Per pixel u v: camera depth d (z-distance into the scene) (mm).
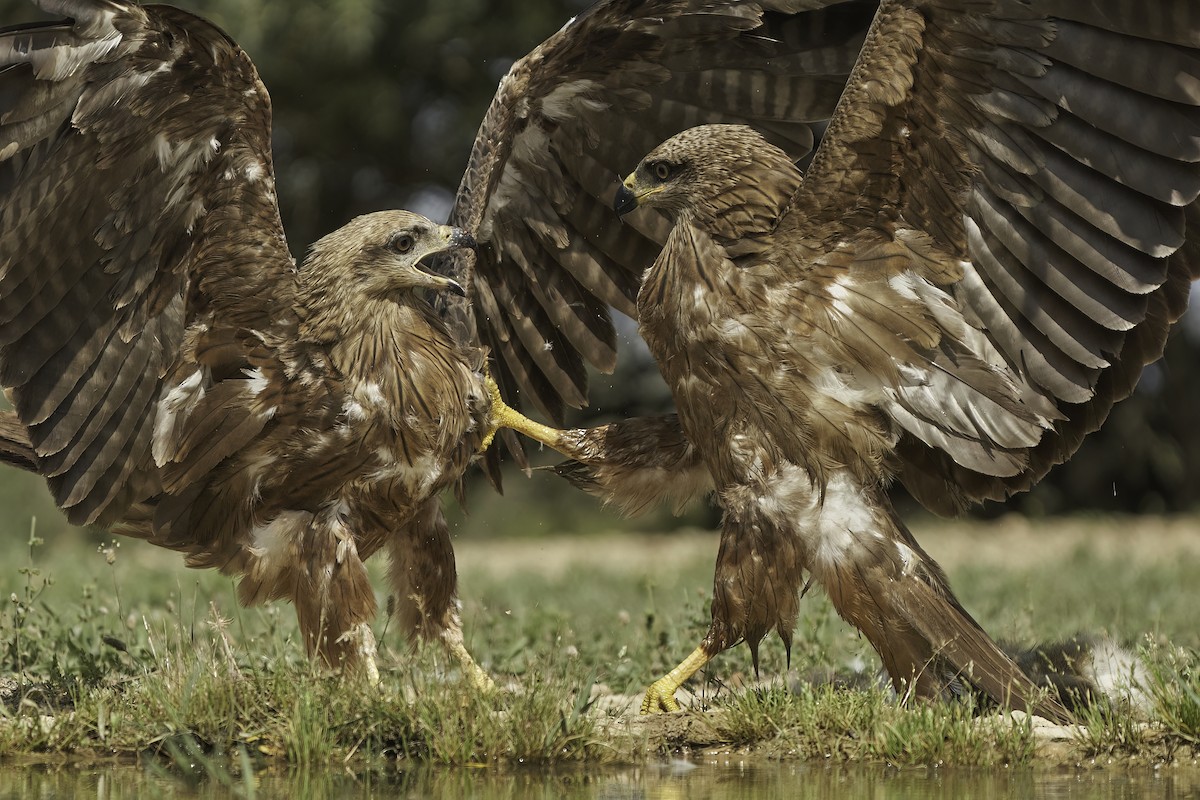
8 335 11000
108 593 16844
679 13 12727
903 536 10820
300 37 34531
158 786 8891
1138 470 40125
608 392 32250
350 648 10984
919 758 9578
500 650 13750
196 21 10164
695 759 9812
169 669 10523
